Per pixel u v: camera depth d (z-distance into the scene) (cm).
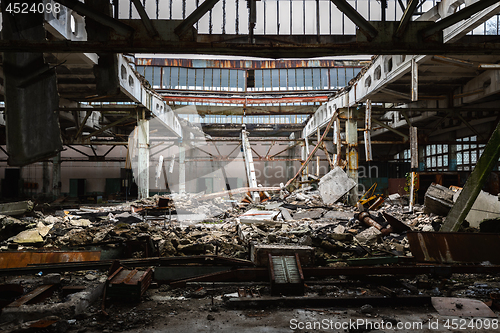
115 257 723
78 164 3734
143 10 464
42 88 477
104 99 1925
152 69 2869
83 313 417
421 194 2028
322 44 495
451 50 500
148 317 421
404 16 484
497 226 798
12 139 450
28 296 459
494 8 909
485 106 2056
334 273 543
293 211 1558
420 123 2761
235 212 1441
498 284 564
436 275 609
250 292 504
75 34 1140
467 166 2531
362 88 1911
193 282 547
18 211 1089
